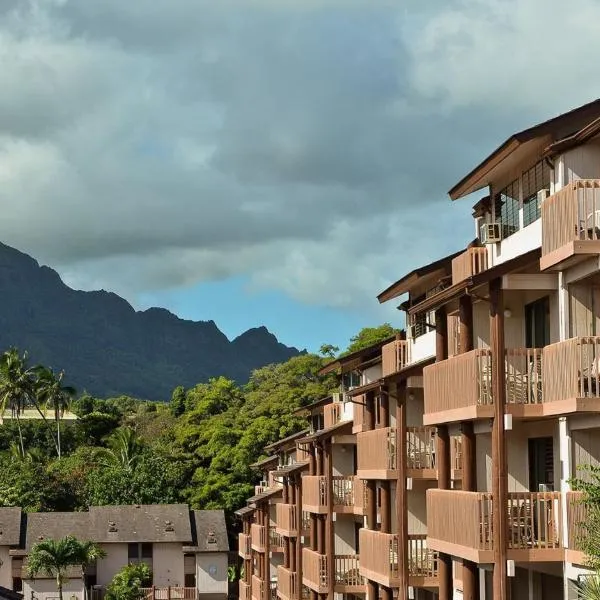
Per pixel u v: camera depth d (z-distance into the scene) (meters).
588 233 25.91
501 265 28.69
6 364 150.75
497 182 34.81
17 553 96.38
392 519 45.38
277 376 124.88
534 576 31.86
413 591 40.06
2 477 114.44
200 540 102.25
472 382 29.48
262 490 85.50
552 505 28.38
